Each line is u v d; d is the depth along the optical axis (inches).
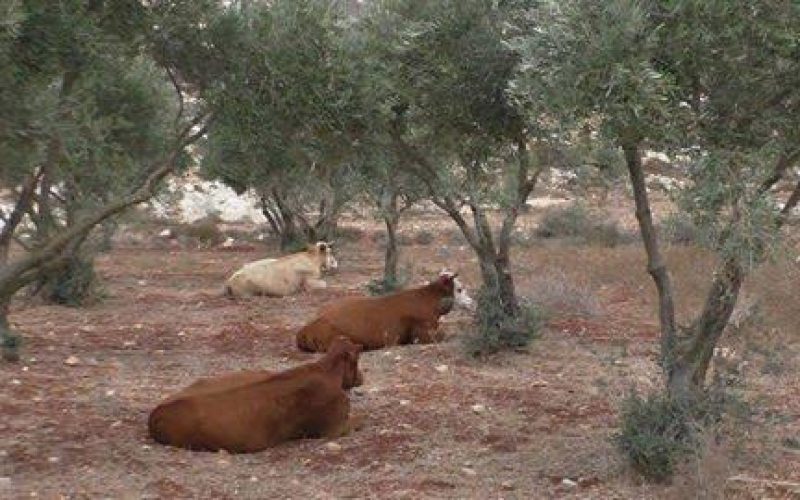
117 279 895.1
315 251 789.2
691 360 307.9
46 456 307.6
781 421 322.3
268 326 597.3
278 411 323.9
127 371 453.7
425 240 1264.8
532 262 914.1
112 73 370.0
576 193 693.9
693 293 674.2
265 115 377.7
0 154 270.8
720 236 236.7
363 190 759.7
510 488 288.7
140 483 285.3
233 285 754.8
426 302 522.0
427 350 498.6
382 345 508.4
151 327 594.9
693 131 250.4
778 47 240.1
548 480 296.5
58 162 342.0
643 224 312.8
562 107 239.5
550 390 413.4
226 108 375.2
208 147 864.9
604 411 377.7
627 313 636.7
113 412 366.3
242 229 1401.3
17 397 385.4
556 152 507.8
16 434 331.6
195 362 481.7
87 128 333.4
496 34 402.3
